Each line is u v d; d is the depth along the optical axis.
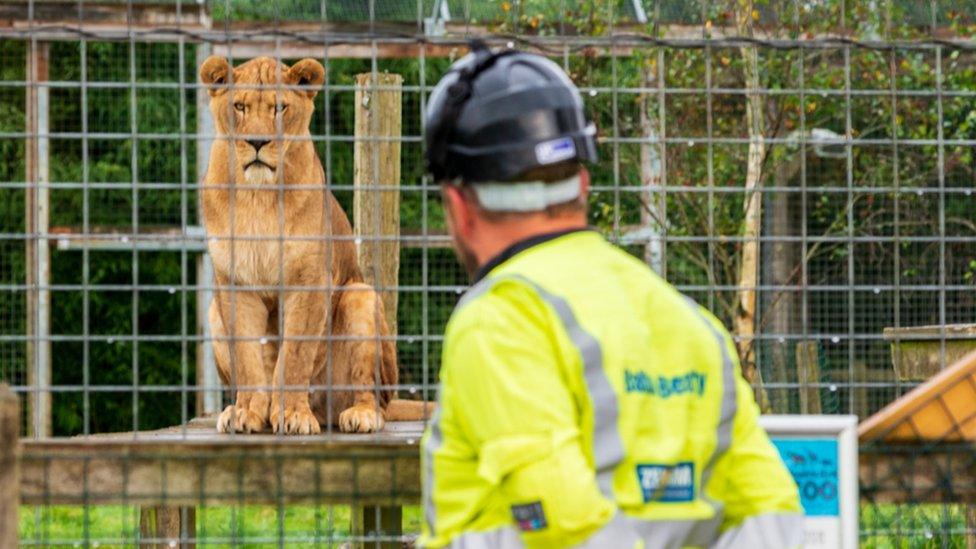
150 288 5.71
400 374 18.50
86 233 5.68
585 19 14.87
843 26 8.77
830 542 4.62
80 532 11.45
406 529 9.95
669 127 14.59
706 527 3.55
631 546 3.27
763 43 5.54
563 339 3.36
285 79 8.00
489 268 3.59
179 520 7.96
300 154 8.04
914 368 7.64
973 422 5.22
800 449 4.65
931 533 5.98
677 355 3.54
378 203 6.36
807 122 14.83
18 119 18.44
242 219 7.96
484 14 15.02
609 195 14.87
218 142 7.97
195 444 5.47
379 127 9.16
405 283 18.55
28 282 14.94
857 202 15.91
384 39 5.45
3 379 18.42
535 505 3.19
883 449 5.24
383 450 5.50
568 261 3.52
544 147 3.57
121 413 20.20
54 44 18.88
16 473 3.96
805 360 5.85
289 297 7.90
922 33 14.30
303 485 5.52
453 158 3.63
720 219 14.41
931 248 16.30
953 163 15.21
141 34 5.54
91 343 20.27
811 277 16.50
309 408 7.85
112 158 19.12
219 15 14.82
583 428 3.36
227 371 8.07
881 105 14.76
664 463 3.42
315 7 14.05
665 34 14.45
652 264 11.46
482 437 3.29
